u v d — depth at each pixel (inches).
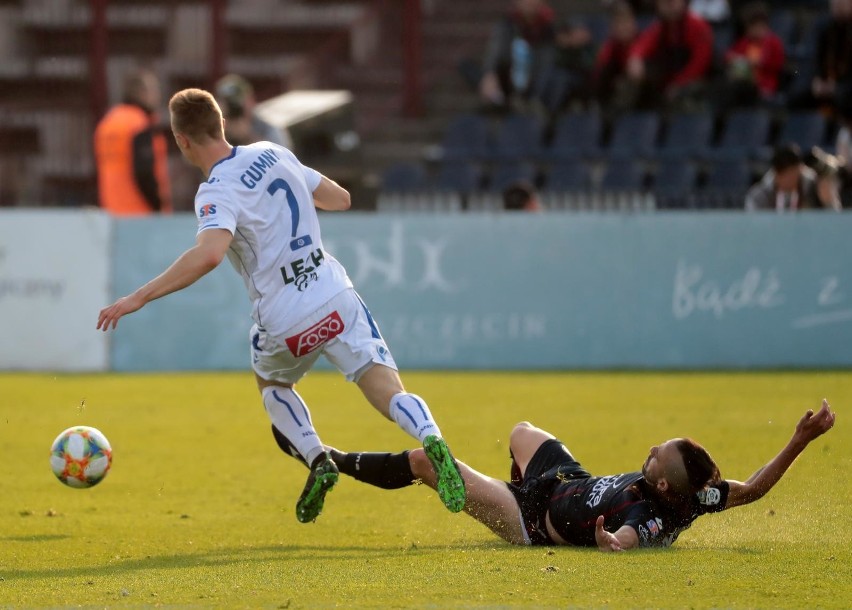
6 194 2765.7
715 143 2476.6
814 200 1963.6
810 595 610.5
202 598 616.4
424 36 2992.1
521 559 709.3
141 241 1975.9
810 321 1930.4
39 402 1612.9
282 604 600.1
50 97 3009.4
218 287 1985.7
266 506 949.2
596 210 2214.6
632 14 2556.6
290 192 787.4
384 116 2851.9
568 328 1962.4
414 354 1968.5
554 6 2945.4
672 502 731.4
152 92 2484.0
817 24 2440.9
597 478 759.1
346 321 791.7
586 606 590.6
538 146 2527.1
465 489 748.0
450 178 2470.5
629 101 2496.3
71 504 958.4
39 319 1985.7
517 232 1963.6
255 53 3068.4
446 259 1966.0
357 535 829.2
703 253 1942.7
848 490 933.2
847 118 2380.7
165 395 1686.8
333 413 1502.2
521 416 1422.2
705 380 1758.1
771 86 2495.1
